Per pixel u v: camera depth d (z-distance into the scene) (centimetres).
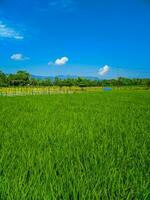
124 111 1731
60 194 411
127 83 11200
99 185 450
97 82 11000
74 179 461
